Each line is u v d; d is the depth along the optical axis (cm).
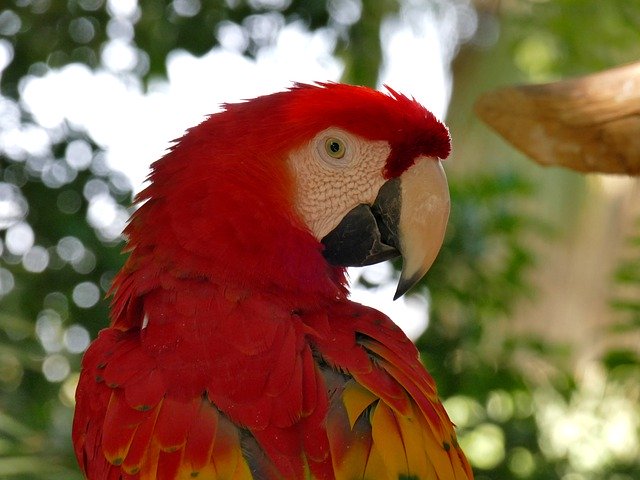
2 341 495
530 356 577
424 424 231
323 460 218
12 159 505
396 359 242
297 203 269
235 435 219
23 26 527
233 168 260
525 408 555
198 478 214
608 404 574
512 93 341
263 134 265
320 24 531
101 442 231
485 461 553
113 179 504
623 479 562
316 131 270
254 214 255
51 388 520
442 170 286
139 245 262
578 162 349
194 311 239
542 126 346
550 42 655
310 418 222
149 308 245
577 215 798
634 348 563
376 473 215
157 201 263
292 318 244
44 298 509
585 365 681
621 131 336
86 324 507
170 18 525
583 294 792
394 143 276
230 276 248
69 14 528
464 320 529
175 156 268
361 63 552
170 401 224
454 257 509
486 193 534
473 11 739
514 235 541
